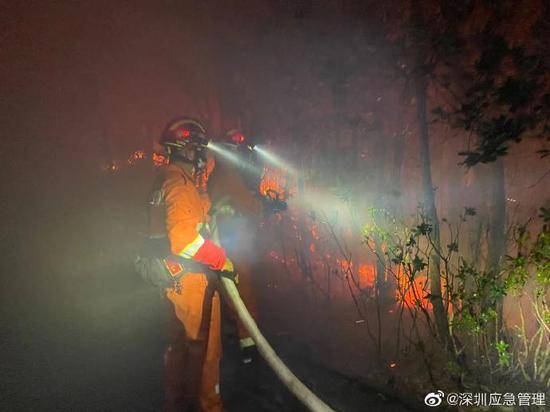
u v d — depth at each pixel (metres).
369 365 3.77
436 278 3.55
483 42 3.18
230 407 3.50
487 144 2.91
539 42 3.10
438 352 3.68
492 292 2.99
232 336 4.54
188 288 3.11
